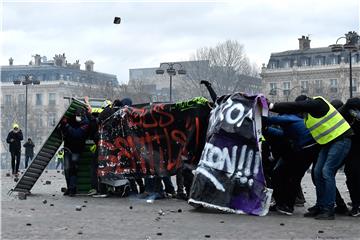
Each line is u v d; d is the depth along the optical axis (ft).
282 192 33.58
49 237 25.31
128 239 24.94
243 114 33.73
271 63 326.85
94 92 316.81
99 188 43.52
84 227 28.09
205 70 284.20
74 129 42.96
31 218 31.14
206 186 33.60
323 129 31.42
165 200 40.50
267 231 27.12
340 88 301.63
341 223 29.89
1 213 33.14
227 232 26.76
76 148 43.52
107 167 42.37
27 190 44.42
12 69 397.80
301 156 32.96
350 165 32.58
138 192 43.73
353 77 298.56
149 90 349.00
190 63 287.28
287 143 33.09
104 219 30.81
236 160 33.45
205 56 286.46
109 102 48.60
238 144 33.53
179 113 39.88
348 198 43.65
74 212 33.81
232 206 33.06
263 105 33.30
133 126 41.65
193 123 38.55
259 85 328.49
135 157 41.50
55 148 45.42
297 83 314.96
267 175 35.24
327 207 31.40
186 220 30.48
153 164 40.81
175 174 40.27
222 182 33.40
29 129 349.61
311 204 39.47
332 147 31.32
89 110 43.70
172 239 24.97
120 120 42.16
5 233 26.27
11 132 74.95
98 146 42.80
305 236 25.85
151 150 40.96
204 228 27.86
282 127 33.35
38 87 385.50
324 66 307.37
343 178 76.48
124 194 42.83
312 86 305.12
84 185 44.60
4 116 334.65
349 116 32.60
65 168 43.78
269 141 34.04
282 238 25.32
